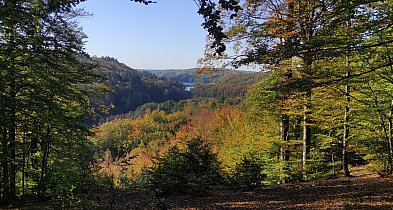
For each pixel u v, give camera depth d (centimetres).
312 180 1509
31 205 1184
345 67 1108
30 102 1328
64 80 1443
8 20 477
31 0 552
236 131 2661
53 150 1639
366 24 851
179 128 6444
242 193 1230
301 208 861
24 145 1528
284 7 1241
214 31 307
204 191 1209
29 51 1237
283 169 1584
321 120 1556
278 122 1728
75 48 1359
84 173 731
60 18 1160
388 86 1334
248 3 1238
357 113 1488
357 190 1045
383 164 1623
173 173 1262
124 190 1369
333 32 884
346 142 1606
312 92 1384
